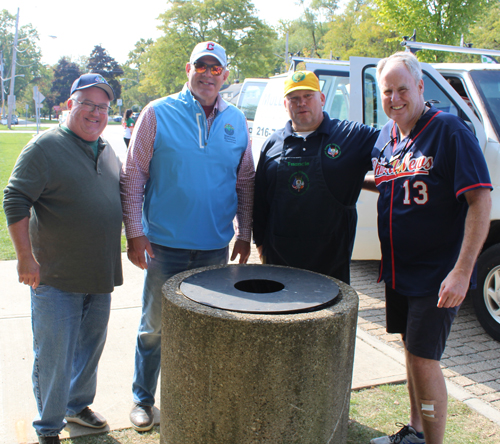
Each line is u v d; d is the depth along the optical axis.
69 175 2.20
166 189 2.58
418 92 2.29
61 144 2.21
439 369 2.26
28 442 2.43
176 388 1.94
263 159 2.90
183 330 1.87
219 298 1.95
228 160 2.66
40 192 2.17
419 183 2.24
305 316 1.80
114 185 2.43
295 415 1.83
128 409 2.76
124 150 18.53
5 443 2.42
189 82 2.61
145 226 2.72
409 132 2.34
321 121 2.77
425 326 2.24
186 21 41.06
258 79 9.37
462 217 2.23
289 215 2.75
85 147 2.27
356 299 2.02
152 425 2.62
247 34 42.28
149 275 2.66
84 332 2.50
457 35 13.22
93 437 2.52
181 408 1.93
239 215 2.97
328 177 2.68
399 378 3.13
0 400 2.77
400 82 2.24
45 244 2.25
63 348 2.29
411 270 2.32
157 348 2.64
